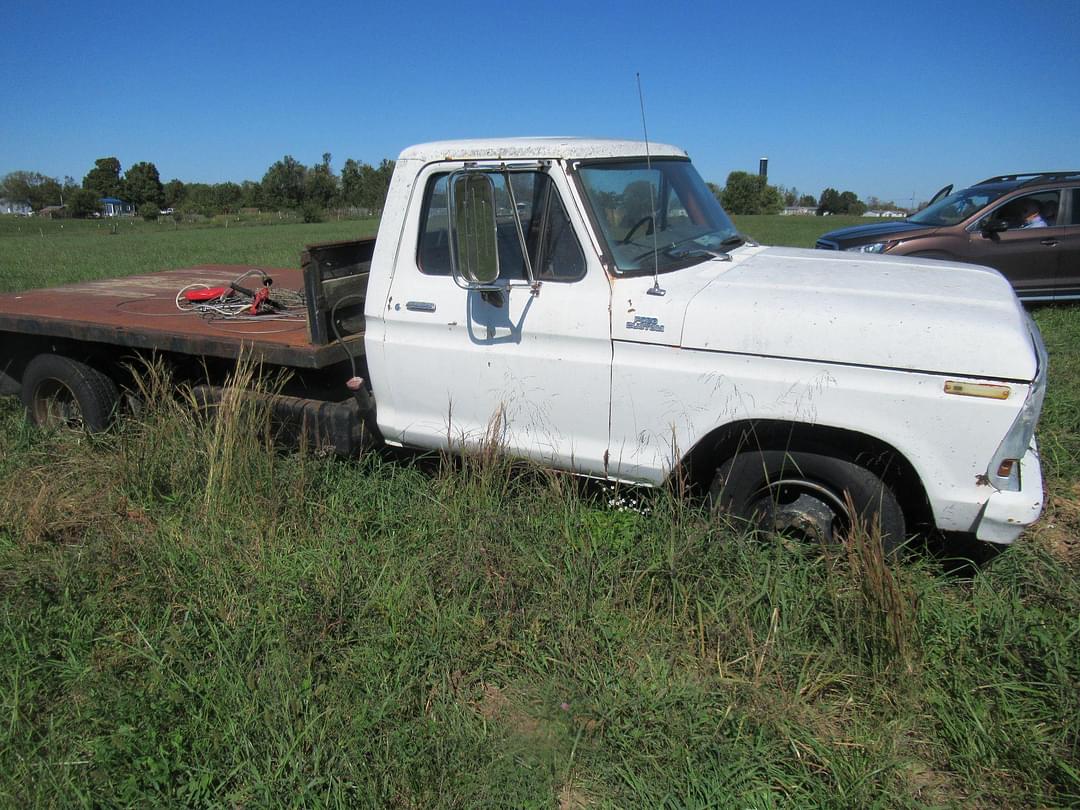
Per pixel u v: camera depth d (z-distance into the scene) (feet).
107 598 12.00
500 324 12.99
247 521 13.92
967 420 10.52
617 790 8.69
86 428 17.95
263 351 14.96
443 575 12.15
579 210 12.35
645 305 12.05
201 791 8.60
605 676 10.20
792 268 13.21
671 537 12.10
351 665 10.54
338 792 8.45
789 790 8.56
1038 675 9.90
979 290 11.79
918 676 9.84
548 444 13.29
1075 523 14.30
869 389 10.93
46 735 9.47
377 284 14.08
